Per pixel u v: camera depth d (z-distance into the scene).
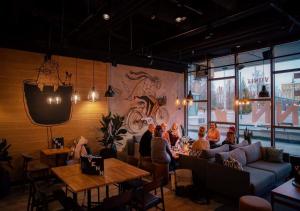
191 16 4.37
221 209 3.80
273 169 4.63
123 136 6.78
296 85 5.71
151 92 7.52
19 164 5.01
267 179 4.12
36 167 4.55
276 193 3.36
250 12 3.42
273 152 5.29
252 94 6.59
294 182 3.71
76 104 5.87
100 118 6.28
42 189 3.33
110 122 6.22
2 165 4.60
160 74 7.78
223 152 4.51
